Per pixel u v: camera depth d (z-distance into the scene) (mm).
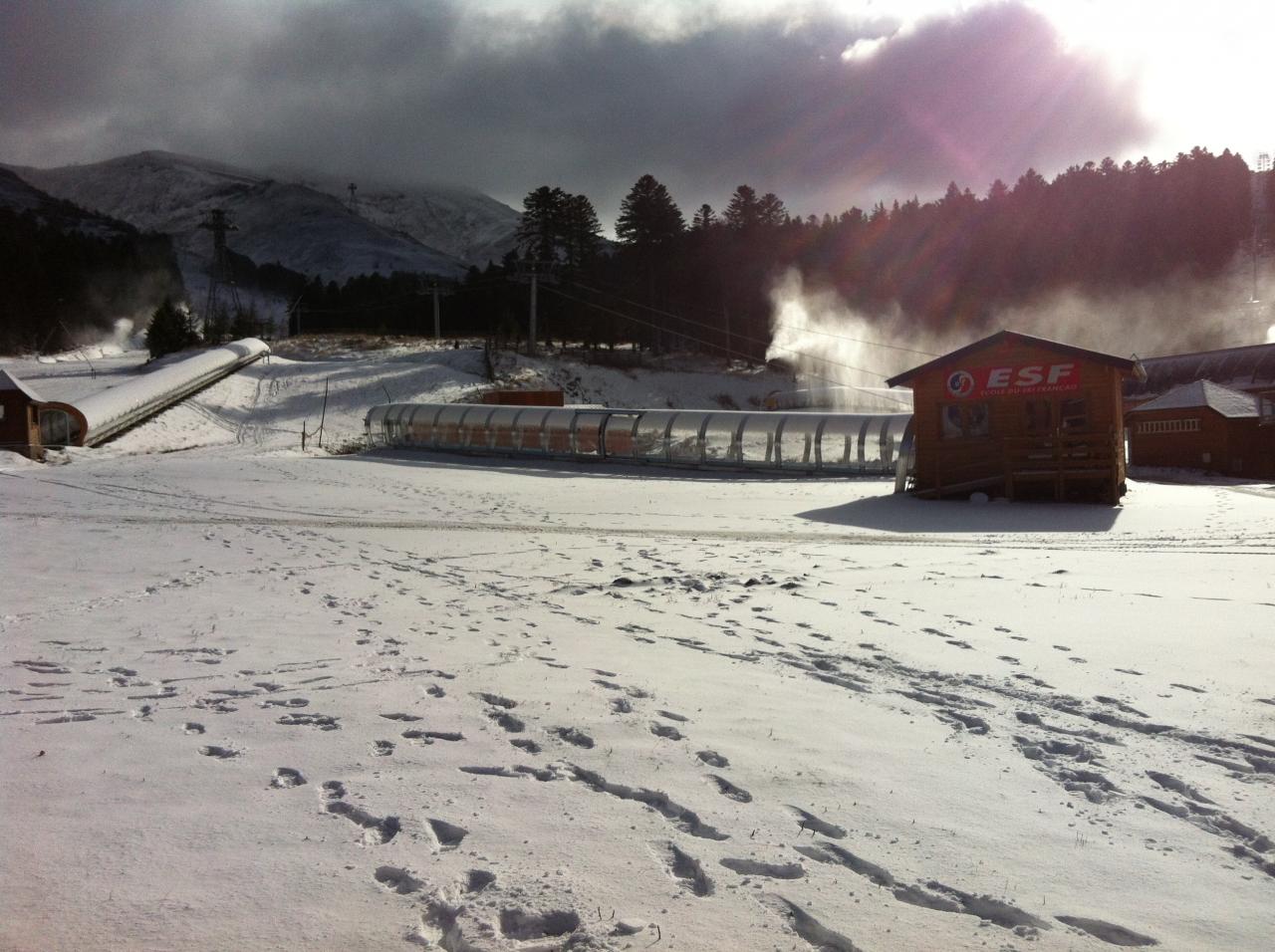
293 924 3201
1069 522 19906
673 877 3574
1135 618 8773
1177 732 5391
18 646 7551
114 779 4555
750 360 102000
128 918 3219
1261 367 58469
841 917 3273
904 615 9156
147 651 7445
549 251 105188
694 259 105500
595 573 12297
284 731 5352
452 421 46719
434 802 4281
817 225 134000
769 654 7488
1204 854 3814
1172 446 41094
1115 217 124500
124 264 164000
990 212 127688
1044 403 25641
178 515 19953
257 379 69438
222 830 3955
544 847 3812
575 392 78750
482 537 16688
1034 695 6211
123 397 51281
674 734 5340
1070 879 3590
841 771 4754
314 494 26125
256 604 9680
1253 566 12281
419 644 7777
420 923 3230
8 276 117375
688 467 38938
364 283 151000
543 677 6660
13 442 38500
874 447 35062
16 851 3723
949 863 3719
